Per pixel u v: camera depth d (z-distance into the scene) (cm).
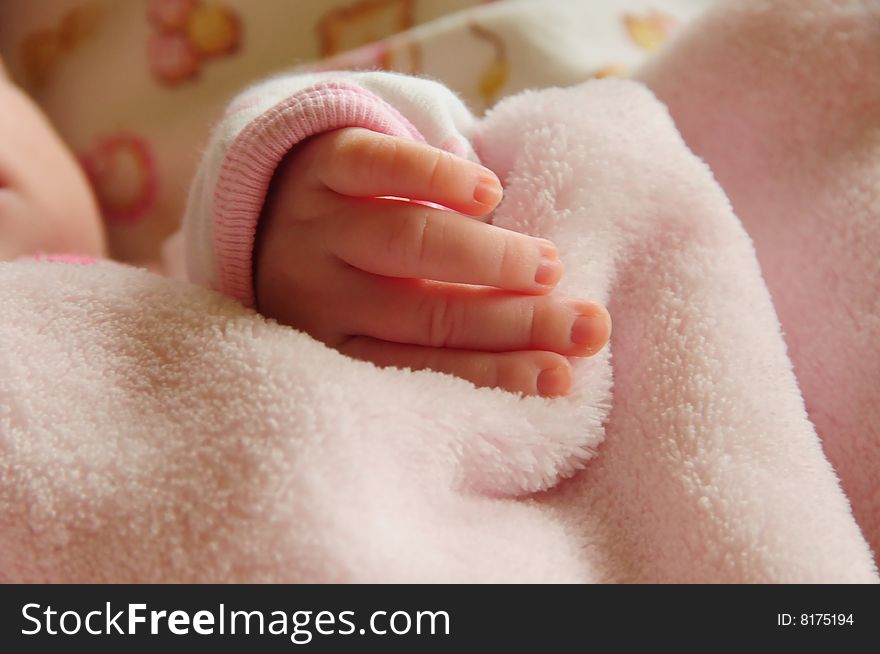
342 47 89
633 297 47
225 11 90
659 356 44
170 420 38
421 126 49
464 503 39
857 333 49
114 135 93
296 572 33
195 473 36
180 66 91
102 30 94
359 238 43
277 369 38
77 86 94
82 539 36
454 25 78
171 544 35
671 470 41
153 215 91
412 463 37
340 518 34
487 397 40
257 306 48
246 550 34
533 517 40
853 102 54
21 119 77
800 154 55
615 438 43
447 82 76
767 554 38
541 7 77
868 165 53
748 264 48
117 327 43
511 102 53
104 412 39
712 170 58
